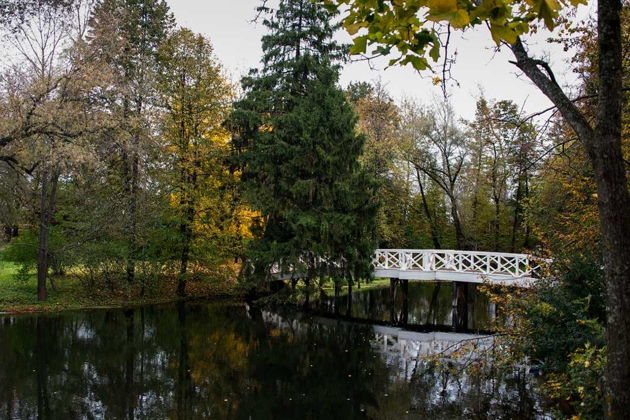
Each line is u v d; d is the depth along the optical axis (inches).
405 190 1002.1
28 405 343.0
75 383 394.3
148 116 721.0
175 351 507.2
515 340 332.8
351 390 390.0
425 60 96.4
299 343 559.2
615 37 108.7
